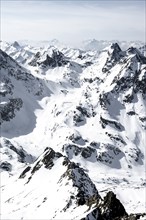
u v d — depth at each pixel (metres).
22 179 189.62
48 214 129.75
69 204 130.12
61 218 119.88
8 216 143.75
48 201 141.50
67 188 142.25
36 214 136.25
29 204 149.12
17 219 138.25
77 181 148.00
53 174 168.25
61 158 180.62
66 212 124.69
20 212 143.00
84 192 141.50
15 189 179.00
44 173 175.88
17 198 164.25
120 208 97.75
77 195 134.88
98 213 95.75
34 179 176.75
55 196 142.12
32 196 156.50
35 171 184.75
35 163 194.25
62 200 134.25
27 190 168.25
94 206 105.81
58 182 153.50
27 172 194.62
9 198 170.00
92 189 152.38
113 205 97.62
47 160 184.62
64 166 168.12
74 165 159.50
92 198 118.50
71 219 110.50
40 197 149.88
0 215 147.88
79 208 119.75
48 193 148.88
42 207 139.25
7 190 183.75
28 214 139.12
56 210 129.88
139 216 78.88
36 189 162.38
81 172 156.62
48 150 192.50
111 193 100.44
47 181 163.50
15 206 154.75
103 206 98.69
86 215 93.81
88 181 155.50
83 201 132.38
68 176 151.25
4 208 156.88
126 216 81.44
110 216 95.62
